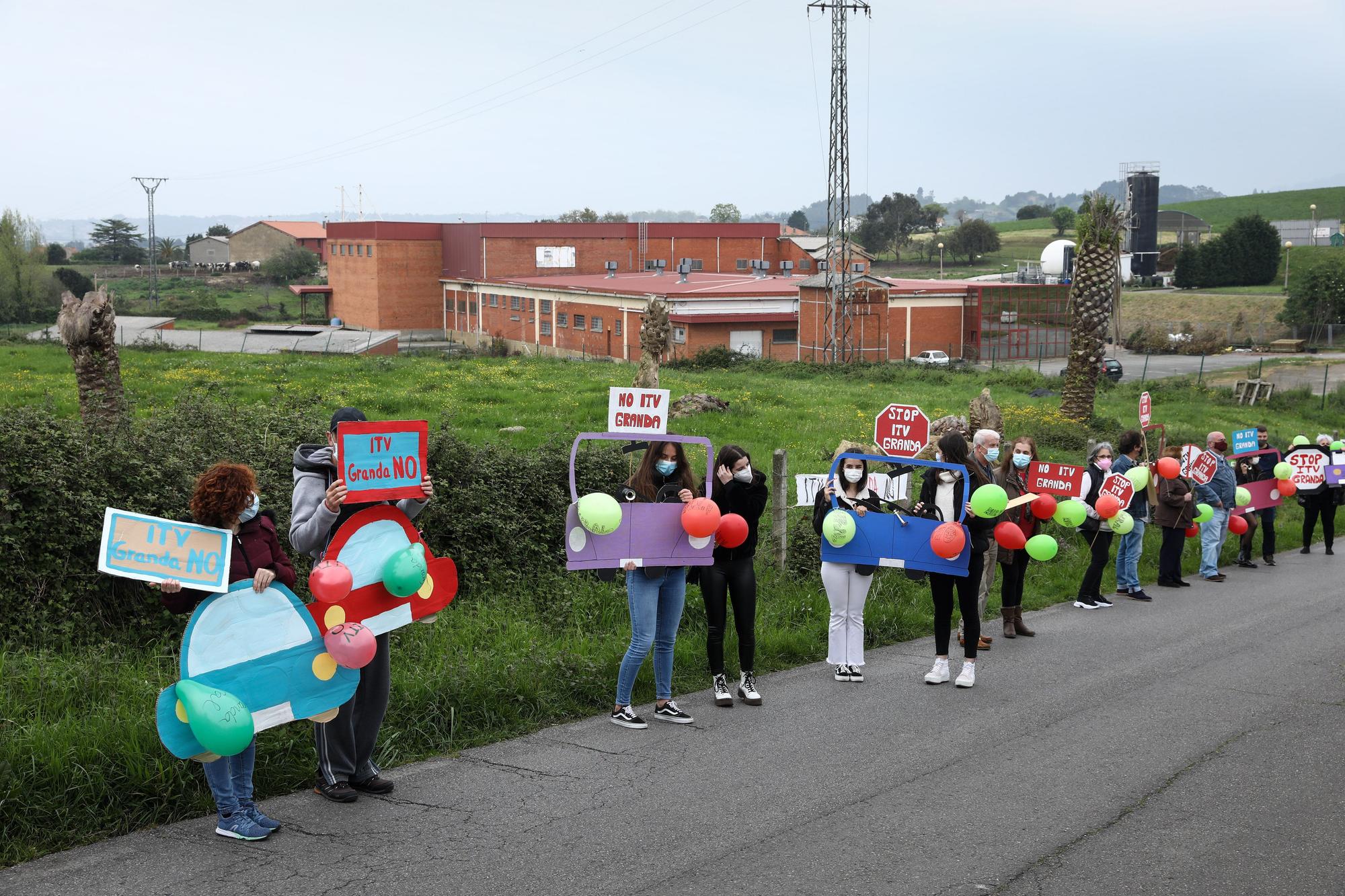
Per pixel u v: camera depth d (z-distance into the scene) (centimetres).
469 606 940
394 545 594
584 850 535
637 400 754
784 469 1119
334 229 8675
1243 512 1511
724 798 609
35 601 779
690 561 735
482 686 732
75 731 585
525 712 739
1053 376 4953
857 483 861
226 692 527
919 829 573
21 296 9038
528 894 488
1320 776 664
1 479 803
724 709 779
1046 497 1006
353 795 588
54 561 798
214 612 525
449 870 509
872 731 736
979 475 911
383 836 546
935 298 6119
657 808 592
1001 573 1293
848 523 834
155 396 2330
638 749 688
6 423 861
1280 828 585
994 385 4331
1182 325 8256
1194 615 1149
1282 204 19712
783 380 4194
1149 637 1038
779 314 5859
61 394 2428
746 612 789
